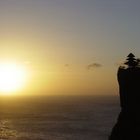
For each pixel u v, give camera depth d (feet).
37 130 367.45
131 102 159.84
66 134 337.93
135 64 164.45
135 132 153.89
